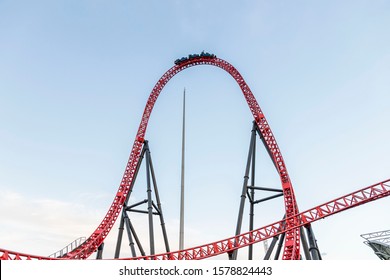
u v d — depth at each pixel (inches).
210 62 2386.8
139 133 2315.5
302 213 1582.2
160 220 2177.7
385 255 1712.6
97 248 1951.3
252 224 1894.7
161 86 2464.3
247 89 2149.4
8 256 1234.6
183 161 1791.3
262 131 1968.5
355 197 1529.3
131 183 2177.7
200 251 1579.7
